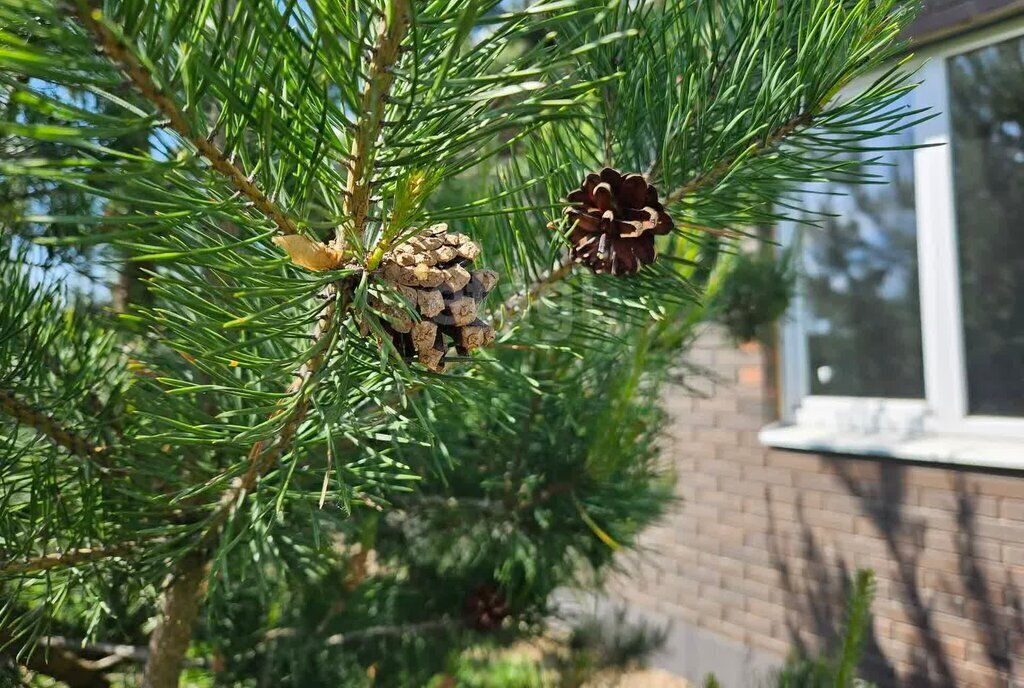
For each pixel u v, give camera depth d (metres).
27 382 0.28
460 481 0.46
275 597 0.46
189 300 0.20
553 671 0.61
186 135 0.14
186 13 0.13
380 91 0.15
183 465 0.29
